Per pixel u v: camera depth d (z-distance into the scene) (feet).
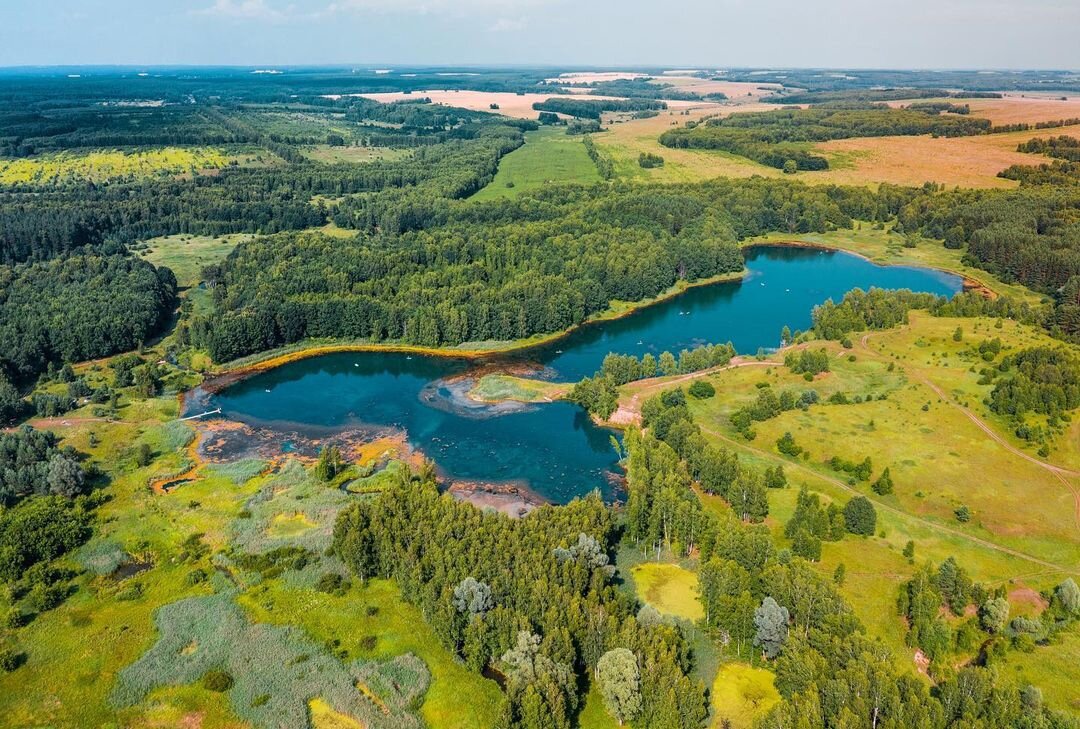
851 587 357.41
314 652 328.49
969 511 412.77
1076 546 383.04
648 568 389.39
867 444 481.05
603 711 300.81
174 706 298.76
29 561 384.88
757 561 355.97
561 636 305.12
